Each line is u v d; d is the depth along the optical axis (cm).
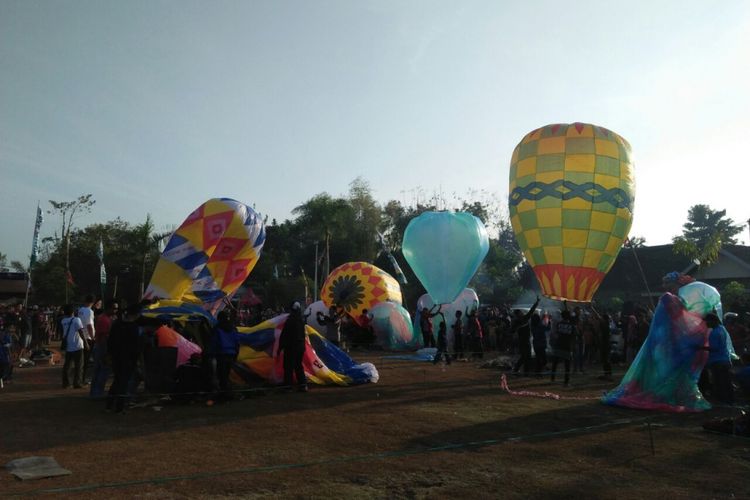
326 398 1029
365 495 508
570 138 1578
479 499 502
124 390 880
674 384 973
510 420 848
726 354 991
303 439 716
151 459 616
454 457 638
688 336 989
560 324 1301
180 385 972
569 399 1049
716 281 2797
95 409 909
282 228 6175
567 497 511
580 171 1545
